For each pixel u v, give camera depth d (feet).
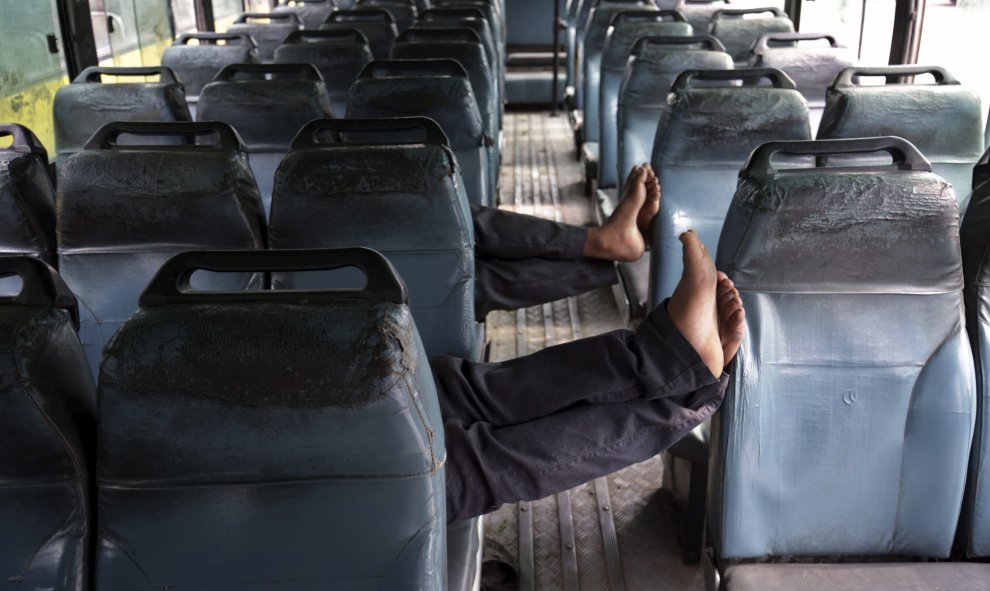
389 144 7.00
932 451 5.51
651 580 7.66
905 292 5.37
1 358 3.65
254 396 3.67
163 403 3.69
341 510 3.85
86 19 14.79
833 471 5.59
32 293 3.95
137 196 6.56
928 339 5.41
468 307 7.00
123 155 6.62
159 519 3.86
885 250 5.27
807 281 5.36
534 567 7.83
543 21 33.99
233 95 10.30
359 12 19.97
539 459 5.52
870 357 5.43
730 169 9.48
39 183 7.32
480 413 5.95
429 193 6.69
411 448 3.77
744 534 5.64
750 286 5.40
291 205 6.63
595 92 19.60
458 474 5.48
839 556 5.83
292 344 3.66
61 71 14.16
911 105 8.43
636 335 5.81
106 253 6.76
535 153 24.63
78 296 6.81
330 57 14.57
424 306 6.95
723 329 5.43
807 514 5.66
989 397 5.51
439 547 3.97
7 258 3.98
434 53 13.55
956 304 5.39
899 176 5.26
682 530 8.05
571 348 5.98
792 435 5.54
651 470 9.41
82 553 3.94
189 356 3.67
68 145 10.82
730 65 12.37
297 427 3.70
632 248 9.53
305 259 4.17
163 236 6.69
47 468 3.83
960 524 5.78
